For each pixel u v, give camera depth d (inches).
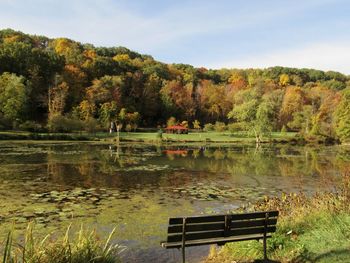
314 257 301.6
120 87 4483.3
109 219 550.3
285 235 364.5
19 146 2015.3
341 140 3125.0
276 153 2059.5
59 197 706.2
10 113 2977.4
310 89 5216.5
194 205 676.7
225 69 6919.3
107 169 1176.8
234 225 306.0
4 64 3892.7
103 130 3563.0
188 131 4099.4
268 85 5388.8
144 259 384.5
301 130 3641.7
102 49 6373.0
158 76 5339.6
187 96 5036.9
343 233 344.8
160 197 744.3
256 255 335.3
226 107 5128.0
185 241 294.4
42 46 5693.9
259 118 3024.1
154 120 4862.2
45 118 3516.2
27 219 537.6
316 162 1551.4
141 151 1994.3
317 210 432.8
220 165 1395.2
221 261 343.9
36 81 3809.1
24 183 859.4
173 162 1462.8
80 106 3686.0
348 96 3161.9
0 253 382.3
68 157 1508.4
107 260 277.7
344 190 477.1
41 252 249.9
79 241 284.0
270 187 906.7
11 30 5521.7
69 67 4335.6
